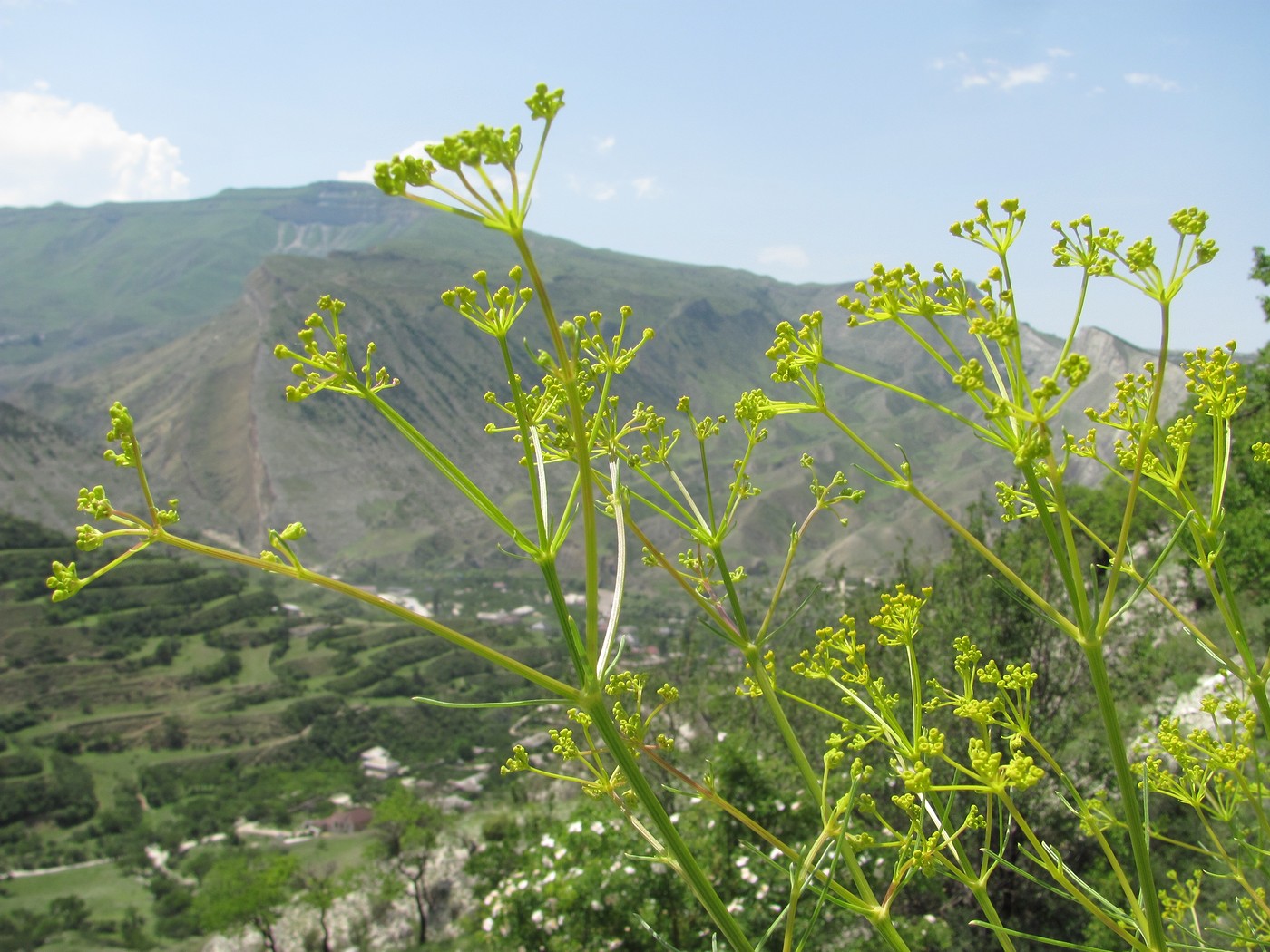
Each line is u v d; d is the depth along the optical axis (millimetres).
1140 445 2379
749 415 3031
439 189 2225
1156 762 3701
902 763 3021
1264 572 14062
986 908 2547
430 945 40062
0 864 86750
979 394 2332
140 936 69000
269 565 2178
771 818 10055
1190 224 2359
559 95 2229
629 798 3039
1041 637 11273
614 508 2994
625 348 3234
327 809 98938
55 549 162250
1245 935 3549
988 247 2398
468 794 98312
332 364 2385
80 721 120250
